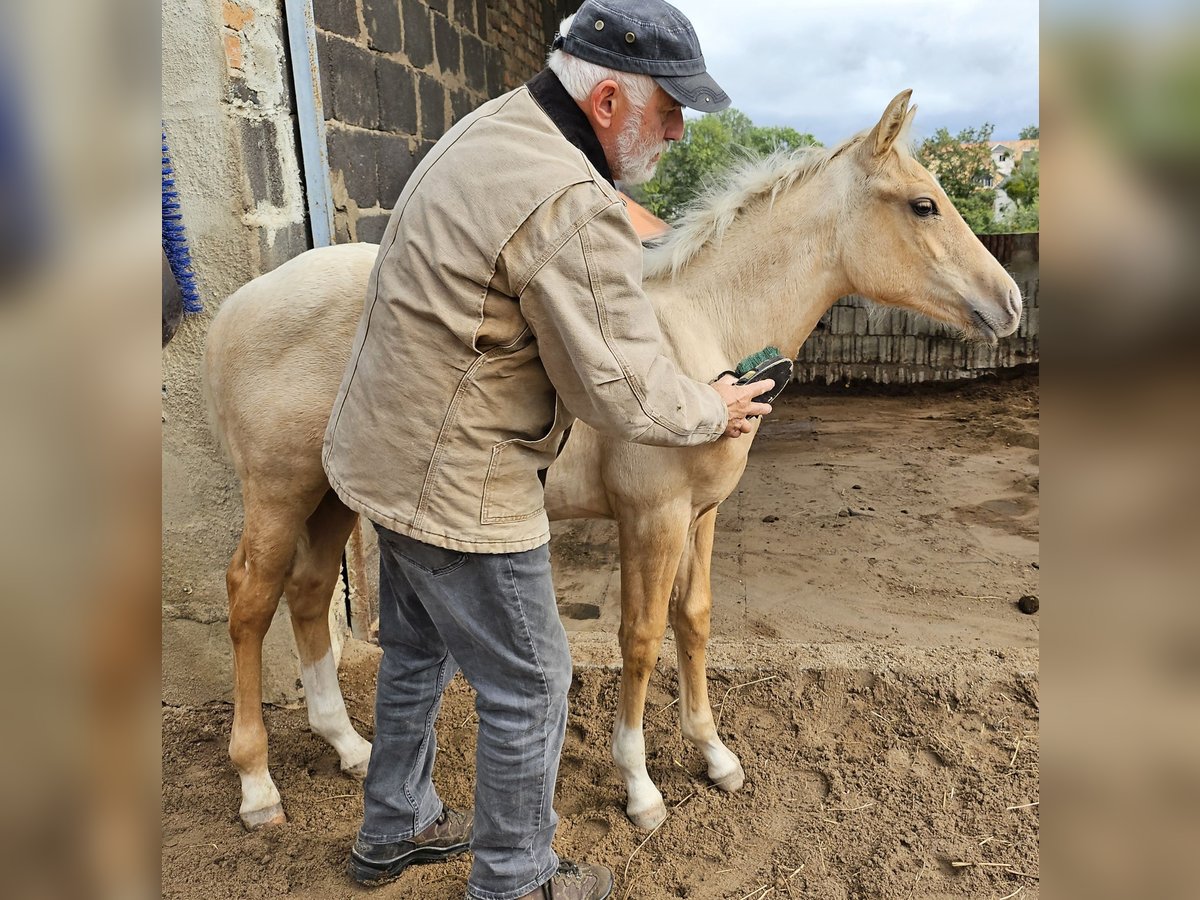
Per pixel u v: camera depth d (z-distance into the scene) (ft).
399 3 11.44
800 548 14.02
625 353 4.52
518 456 4.91
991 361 27.30
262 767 7.30
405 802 6.38
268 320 6.68
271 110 8.20
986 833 6.95
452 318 4.53
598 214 4.41
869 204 6.50
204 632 8.99
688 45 4.84
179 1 7.48
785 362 6.21
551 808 5.54
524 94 4.78
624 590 6.80
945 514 15.67
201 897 6.42
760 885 6.50
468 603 4.98
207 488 8.60
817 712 8.58
